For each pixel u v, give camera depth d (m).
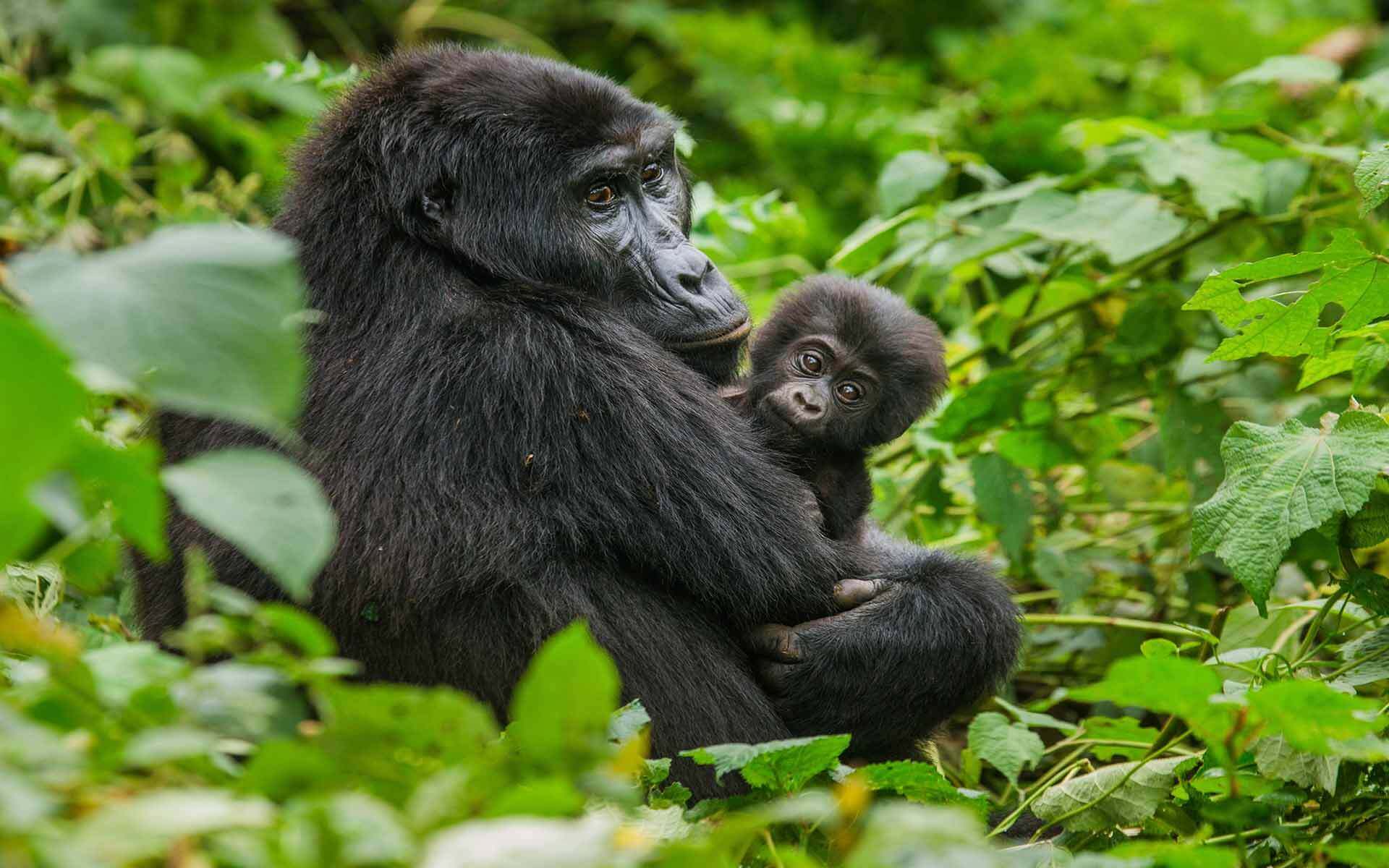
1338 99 13.48
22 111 12.20
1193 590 9.82
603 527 6.99
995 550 10.80
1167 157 10.30
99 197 12.11
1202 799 6.20
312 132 8.11
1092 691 4.96
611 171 7.92
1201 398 10.48
